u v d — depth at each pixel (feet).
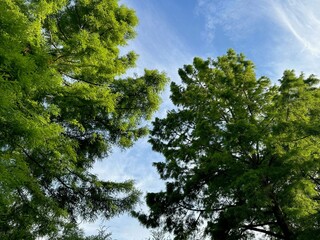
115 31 42.88
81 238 32.27
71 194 41.34
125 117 45.85
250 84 50.67
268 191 40.37
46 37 36.47
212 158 44.75
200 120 49.70
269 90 50.90
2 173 20.97
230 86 51.62
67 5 41.16
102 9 41.11
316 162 40.09
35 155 33.45
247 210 40.06
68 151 33.32
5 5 23.21
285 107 44.47
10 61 20.75
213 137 47.14
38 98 32.81
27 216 30.12
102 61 36.96
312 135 41.52
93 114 40.73
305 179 40.37
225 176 46.21
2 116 21.29
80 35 33.09
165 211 53.01
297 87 44.21
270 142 41.91
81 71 37.01
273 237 50.83
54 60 33.88
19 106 24.67
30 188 30.19
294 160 41.09
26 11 30.48
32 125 23.27
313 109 46.16
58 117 39.78
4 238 28.94
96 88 36.78
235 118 50.14
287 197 39.75
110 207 42.06
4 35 21.56
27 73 21.88
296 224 42.55
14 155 24.34
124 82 44.14
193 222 53.06
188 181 50.19
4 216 29.14
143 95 44.70
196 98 54.95
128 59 45.93
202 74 58.49
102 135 46.52
